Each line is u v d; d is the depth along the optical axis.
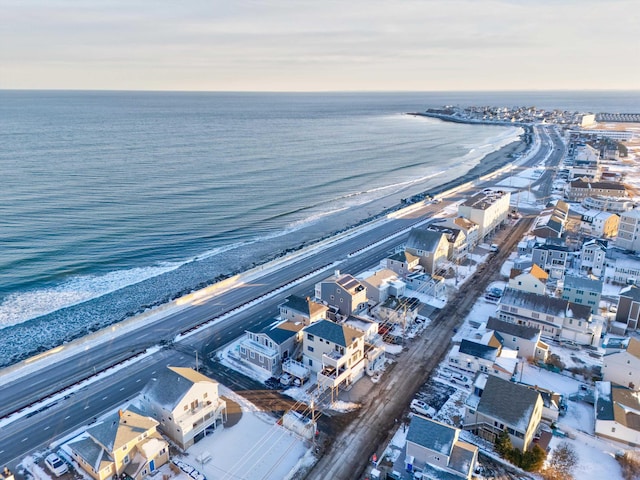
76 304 91.06
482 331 74.62
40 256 112.38
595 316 79.44
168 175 195.25
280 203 165.38
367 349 68.62
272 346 67.44
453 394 61.88
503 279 98.00
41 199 153.88
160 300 92.44
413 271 95.19
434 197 168.25
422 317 82.38
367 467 49.69
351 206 163.75
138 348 72.38
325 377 61.59
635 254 106.19
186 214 148.62
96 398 60.53
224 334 76.69
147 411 55.25
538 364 67.88
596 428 54.53
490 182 193.12
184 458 50.94
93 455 47.31
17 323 83.81
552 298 76.50
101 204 152.62
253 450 52.44
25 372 65.94
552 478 48.28
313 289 92.56
